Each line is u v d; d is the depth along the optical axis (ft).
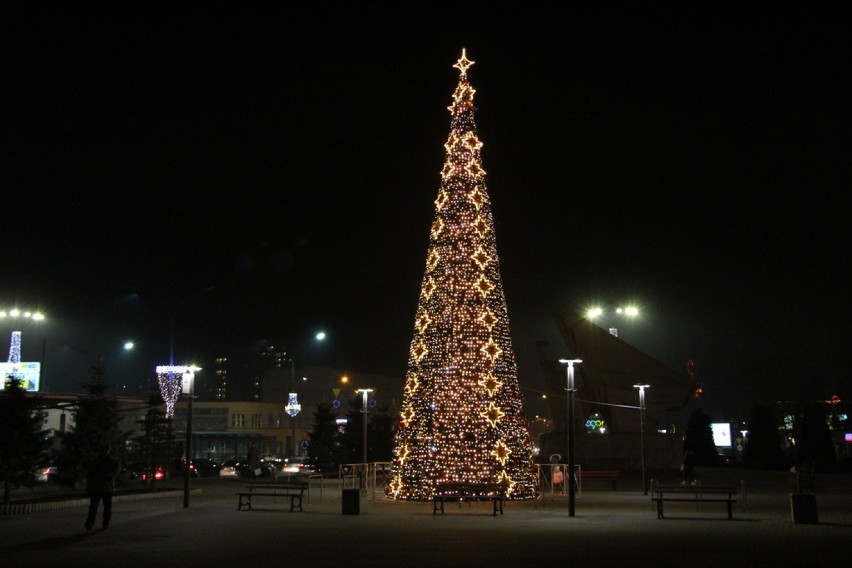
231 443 295.89
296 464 191.62
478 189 94.43
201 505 96.07
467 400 89.20
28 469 91.97
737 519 77.87
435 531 66.90
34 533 66.23
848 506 94.02
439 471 88.74
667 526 71.10
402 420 93.35
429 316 92.22
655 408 167.02
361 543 59.06
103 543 59.62
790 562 49.73
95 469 68.64
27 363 199.52
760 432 176.76
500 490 82.02
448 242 93.04
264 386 319.27
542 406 250.98
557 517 79.46
